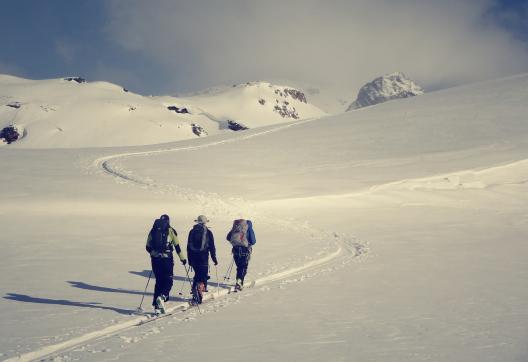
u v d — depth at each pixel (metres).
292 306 10.53
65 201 29.16
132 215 26.47
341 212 29.89
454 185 37.59
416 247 19.38
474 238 21.72
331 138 62.53
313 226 25.67
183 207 29.22
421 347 7.63
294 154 53.53
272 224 26.11
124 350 7.69
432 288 12.13
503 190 35.91
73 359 7.30
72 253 17.30
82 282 13.16
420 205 32.38
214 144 65.06
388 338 8.15
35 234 20.92
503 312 9.73
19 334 8.53
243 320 9.48
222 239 21.17
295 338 8.24
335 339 8.15
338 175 41.22
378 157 49.25
